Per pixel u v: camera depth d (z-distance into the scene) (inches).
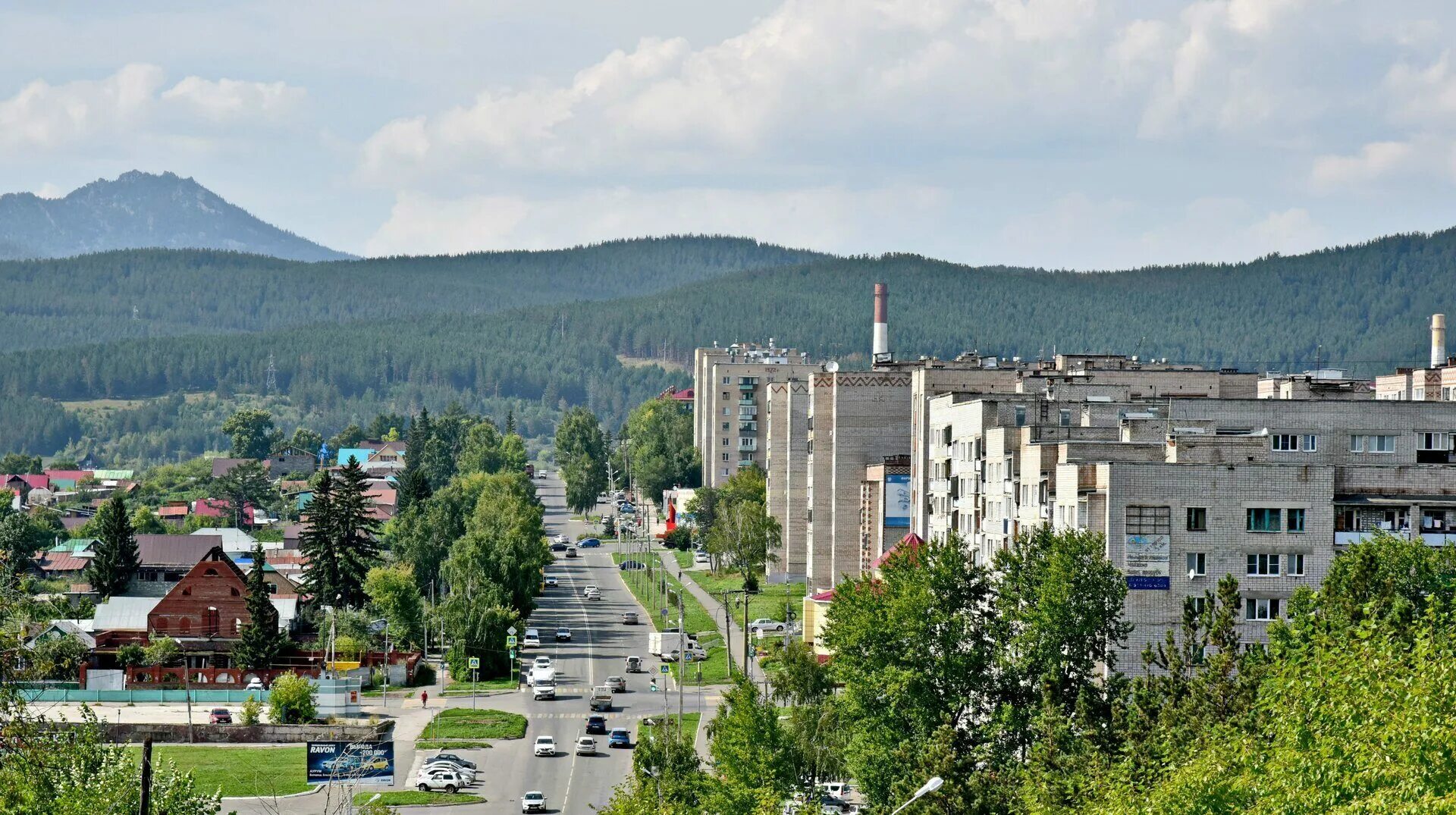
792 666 7416.3
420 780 7746.1
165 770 5007.4
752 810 5447.8
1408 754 3319.4
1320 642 3966.5
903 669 6008.9
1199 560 6407.5
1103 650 6053.2
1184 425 7568.9
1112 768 4621.1
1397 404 7583.7
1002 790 5039.4
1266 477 6417.3
